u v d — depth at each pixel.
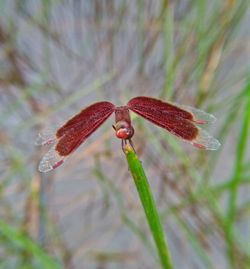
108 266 0.55
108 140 0.58
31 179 0.58
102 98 0.64
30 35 0.70
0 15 0.70
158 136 0.57
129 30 0.67
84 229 0.56
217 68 0.61
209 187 0.51
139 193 0.23
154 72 0.65
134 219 0.56
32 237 0.54
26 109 0.65
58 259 0.54
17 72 0.68
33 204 0.56
